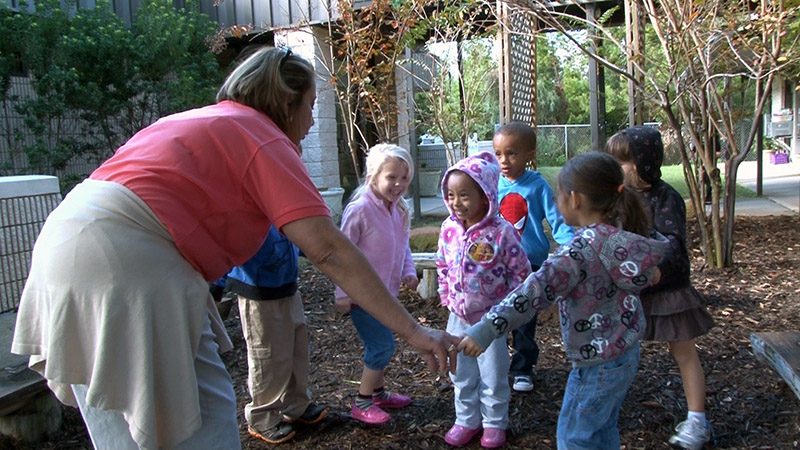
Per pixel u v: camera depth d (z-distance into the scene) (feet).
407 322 5.87
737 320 13.87
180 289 5.26
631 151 9.05
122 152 5.55
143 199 5.22
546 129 68.90
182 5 32.04
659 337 8.87
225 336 6.61
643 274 7.17
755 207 30.68
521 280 9.13
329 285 18.90
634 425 9.49
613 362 7.41
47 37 25.43
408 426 9.90
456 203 9.14
